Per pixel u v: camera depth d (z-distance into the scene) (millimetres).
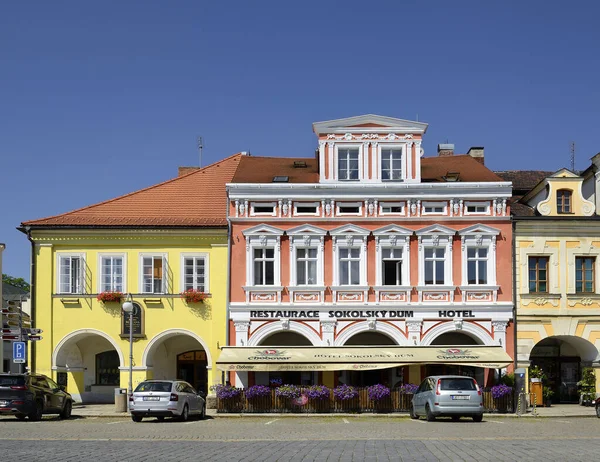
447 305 44469
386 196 45000
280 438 24906
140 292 45531
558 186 46000
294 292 44688
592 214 45844
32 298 45781
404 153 45688
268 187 45062
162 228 45562
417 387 40438
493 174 47219
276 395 40000
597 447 21125
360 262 44938
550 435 26281
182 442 23141
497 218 45000
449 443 22578
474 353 42156
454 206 45062
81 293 45719
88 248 46094
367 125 45969
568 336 45031
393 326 44562
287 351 42094
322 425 31844
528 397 43281
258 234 45062
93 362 47688
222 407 39875
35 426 30656
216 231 45406
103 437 25016
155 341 45094
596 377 44938
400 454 19203
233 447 21297
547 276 45156
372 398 40094
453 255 44938
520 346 44562
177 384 34750
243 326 44594
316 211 45281
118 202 47906
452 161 50625
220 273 45219
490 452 19703
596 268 45219
